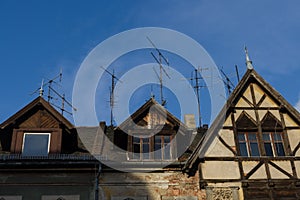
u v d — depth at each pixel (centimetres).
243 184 1546
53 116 1662
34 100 1662
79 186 1534
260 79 1766
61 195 1513
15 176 1530
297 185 1559
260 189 1548
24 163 1512
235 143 1631
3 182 1518
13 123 1623
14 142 1600
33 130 1630
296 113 1698
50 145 1609
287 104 1717
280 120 1706
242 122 1684
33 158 1528
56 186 1527
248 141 1666
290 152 1630
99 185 1535
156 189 1543
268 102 1742
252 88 1762
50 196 1508
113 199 1516
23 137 1620
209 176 1558
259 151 1642
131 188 1540
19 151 1585
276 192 1546
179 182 1558
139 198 1524
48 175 1541
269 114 1716
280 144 1670
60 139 1625
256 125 1684
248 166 1585
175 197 1532
